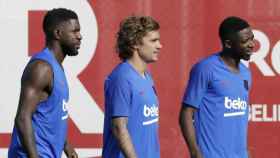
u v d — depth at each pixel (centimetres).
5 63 2275
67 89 1739
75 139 2297
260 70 2275
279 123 2277
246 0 2270
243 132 1938
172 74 2289
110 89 1727
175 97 2292
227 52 1934
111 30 2283
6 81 2278
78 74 2286
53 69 1694
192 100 1922
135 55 1742
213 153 1911
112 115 1719
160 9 2281
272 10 2267
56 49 1734
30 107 1666
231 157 1916
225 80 1912
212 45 2280
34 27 2273
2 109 2284
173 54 2286
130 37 1725
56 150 1731
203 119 1922
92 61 2286
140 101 1725
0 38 2272
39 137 1700
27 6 2270
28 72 1673
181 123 1939
